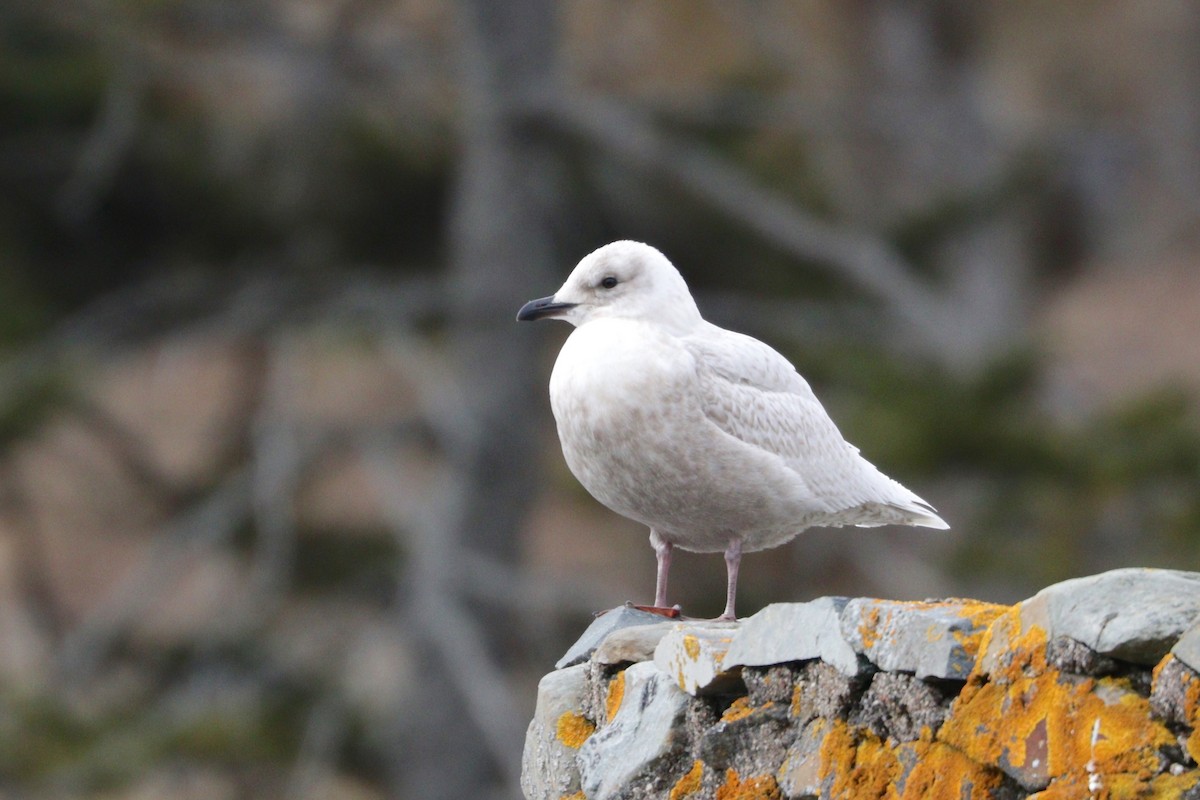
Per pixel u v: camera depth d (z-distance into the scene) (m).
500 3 16.06
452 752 16.38
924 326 15.52
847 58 23.64
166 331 18.20
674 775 4.79
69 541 20.84
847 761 4.11
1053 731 3.50
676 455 5.85
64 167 17.33
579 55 19.25
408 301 16.53
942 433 13.34
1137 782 3.31
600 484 6.08
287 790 15.54
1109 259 28.02
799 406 6.28
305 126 17.62
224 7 17.31
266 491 15.57
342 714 16.36
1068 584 3.60
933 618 3.89
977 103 23.23
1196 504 13.71
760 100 17.72
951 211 17.61
